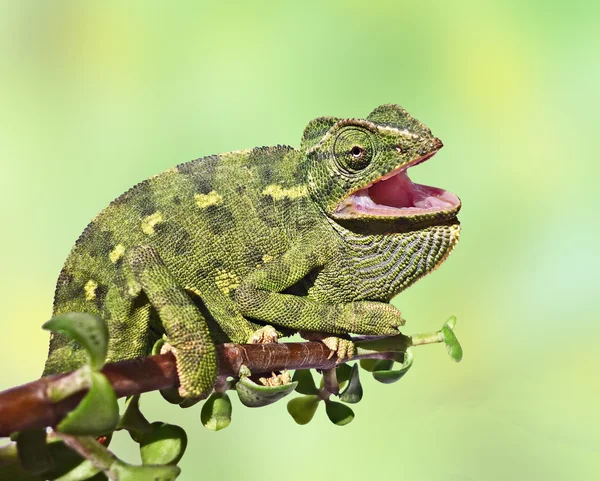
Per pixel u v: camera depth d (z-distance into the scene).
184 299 0.83
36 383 0.76
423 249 0.87
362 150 0.86
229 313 0.87
